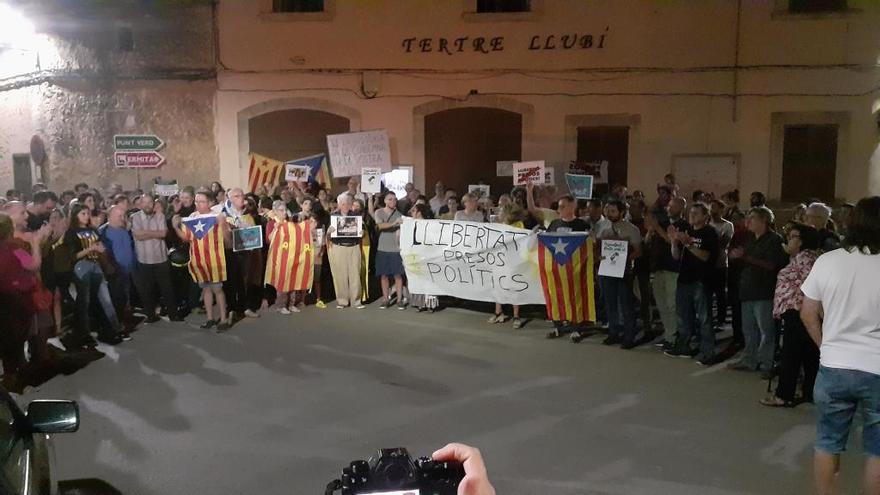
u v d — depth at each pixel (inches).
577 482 209.5
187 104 621.0
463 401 279.6
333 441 241.0
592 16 574.6
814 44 550.0
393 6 594.2
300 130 658.8
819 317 178.9
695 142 573.9
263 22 606.2
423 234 418.9
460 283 412.8
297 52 606.9
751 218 311.7
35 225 367.6
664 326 353.1
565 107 586.9
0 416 124.4
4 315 289.6
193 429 252.5
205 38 612.7
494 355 344.8
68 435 247.8
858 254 168.6
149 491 206.5
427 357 341.4
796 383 271.6
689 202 579.2
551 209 479.2
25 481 118.0
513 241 389.4
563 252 368.8
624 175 595.8
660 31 568.1
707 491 203.8
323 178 588.7
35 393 290.8
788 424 254.5
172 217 430.9
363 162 584.1
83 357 343.3
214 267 389.4
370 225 470.6
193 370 322.0
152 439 244.2
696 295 330.3
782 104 559.5
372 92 604.4
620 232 356.2
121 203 401.4
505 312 438.9
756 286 311.0
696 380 306.2
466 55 592.7
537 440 240.5
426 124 615.5
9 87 677.3
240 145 619.5
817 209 282.4
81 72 627.8
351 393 289.3
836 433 173.2
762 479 211.2
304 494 203.5
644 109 577.0
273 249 434.0
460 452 61.4
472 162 666.2
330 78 607.2
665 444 237.1
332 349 355.6
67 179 643.5
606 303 363.6
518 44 586.2
